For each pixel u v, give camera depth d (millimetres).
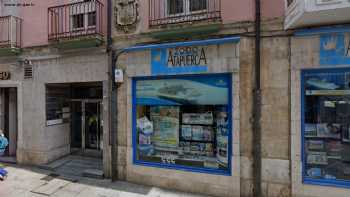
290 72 4801
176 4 5871
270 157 4906
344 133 4660
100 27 6336
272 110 4898
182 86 5652
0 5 7480
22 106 7336
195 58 5352
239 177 5035
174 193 5438
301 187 4699
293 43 4754
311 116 4801
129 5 5977
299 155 4711
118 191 5535
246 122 5027
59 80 6844
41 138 7152
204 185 5355
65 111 7996
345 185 4547
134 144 6043
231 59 5070
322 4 3898
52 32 6855
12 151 8117
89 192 5504
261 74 4965
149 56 5770
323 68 4617
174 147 5789
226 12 5184
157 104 5879
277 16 4859
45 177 6398
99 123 8055
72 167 7109
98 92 8070
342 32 4453
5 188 5730
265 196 4938
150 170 5848
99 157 7938
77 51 6578
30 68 7195
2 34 7250
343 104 4648
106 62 6293
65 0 6840
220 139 5363
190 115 5660
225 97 5270
